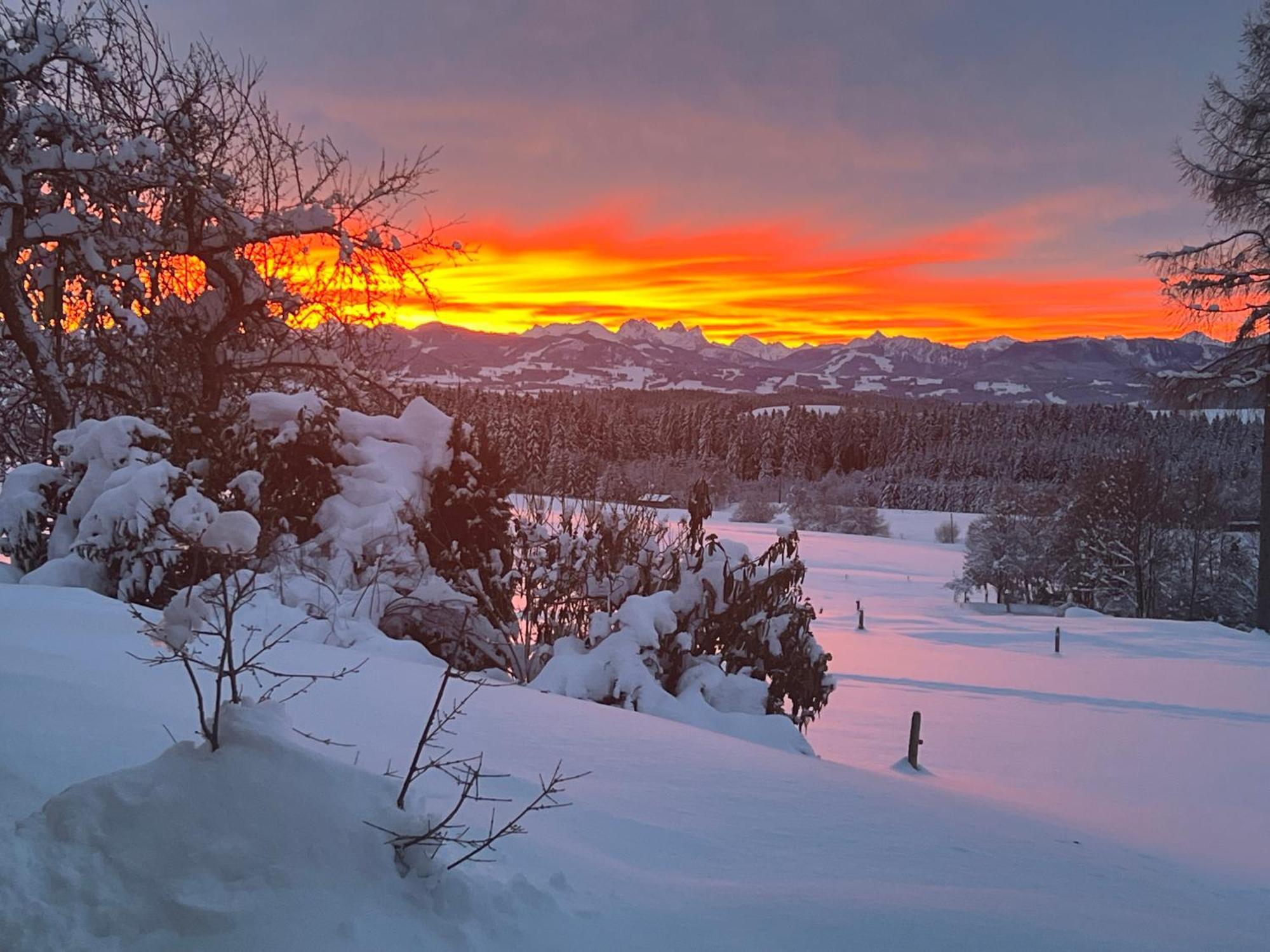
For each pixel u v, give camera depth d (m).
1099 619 38.09
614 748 5.63
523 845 3.41
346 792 2.79
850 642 31.48
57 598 7.71
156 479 9.35
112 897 2.43
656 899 3.13
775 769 5.79
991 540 59.88
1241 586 53.88
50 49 12.38
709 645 9.85
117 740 3.70
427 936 2.46
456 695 6.35
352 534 10.31
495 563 11.30
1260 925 4.38
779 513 112.38
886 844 4.50
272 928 2.35
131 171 12.94
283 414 11.13
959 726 16.02
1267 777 12.62
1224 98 26.12
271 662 6.31
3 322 13.70
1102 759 13.53
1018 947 3.00
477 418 11.95
